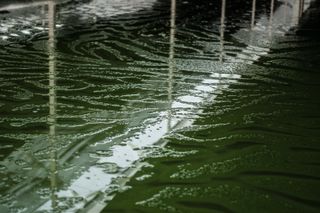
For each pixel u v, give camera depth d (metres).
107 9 10.98
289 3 14.35
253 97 4.83
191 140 3.62
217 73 5.79
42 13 9.77
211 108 4.42
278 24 10.10
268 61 6.59
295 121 4.14
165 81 5.30
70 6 11.06
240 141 3.64
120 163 3.17
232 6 13.07
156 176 3.00
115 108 4.29
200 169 3.13
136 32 8.34
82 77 5.30
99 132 3.70
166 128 3.85
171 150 3.42
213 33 8.66
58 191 2.76
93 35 7.84
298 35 8.84
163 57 6.54
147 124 3.92
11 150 3.30
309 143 3.65
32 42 7.08
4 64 5.72
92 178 2.94
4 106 4.23
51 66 5.73
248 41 8.05
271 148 3.53
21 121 3.88
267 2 14.47
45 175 2.95
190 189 2.85
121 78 5.34
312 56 7.00
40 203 2.61
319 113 4.38
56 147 3.38
